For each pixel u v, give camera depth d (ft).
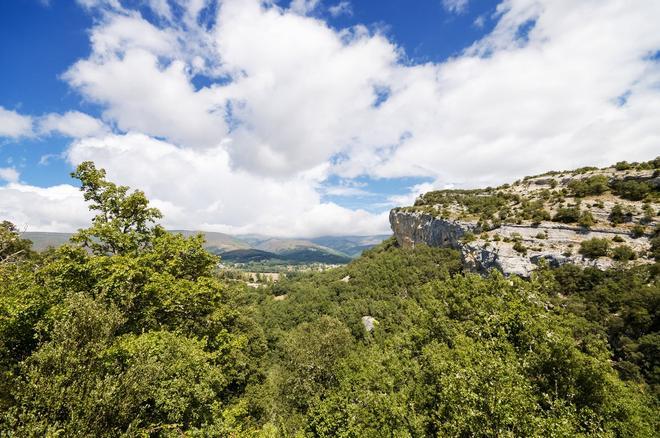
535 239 258.78
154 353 53.36
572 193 313.12
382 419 78.07
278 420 124.16
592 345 91.66
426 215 435.53
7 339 53.47
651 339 128.57
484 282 144.97
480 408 51.57
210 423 56.85
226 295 127.65
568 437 48.37
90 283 73.31
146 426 48.06
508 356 79.10
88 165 87.56
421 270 348.59
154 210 96.78
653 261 181.06
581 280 187.93
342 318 305.53
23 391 36.76
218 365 82.79
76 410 35.73
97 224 86.12
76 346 39.22
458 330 121.60
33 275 74.64
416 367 104.88
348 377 112.78
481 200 430.20
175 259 91.50
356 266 458.91
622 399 77.15
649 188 249.75
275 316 355.36
